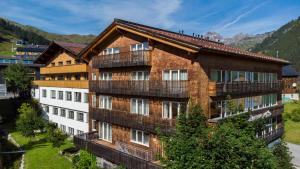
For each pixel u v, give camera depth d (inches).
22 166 1190.3
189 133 577.6
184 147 543.5
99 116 1243.2
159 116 998.4
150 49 1020.5
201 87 898.1
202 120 625.0
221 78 999.6
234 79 1069.8
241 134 543.5
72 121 1701.5
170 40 915.4
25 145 1502.2
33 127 1566.2
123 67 1148.5
